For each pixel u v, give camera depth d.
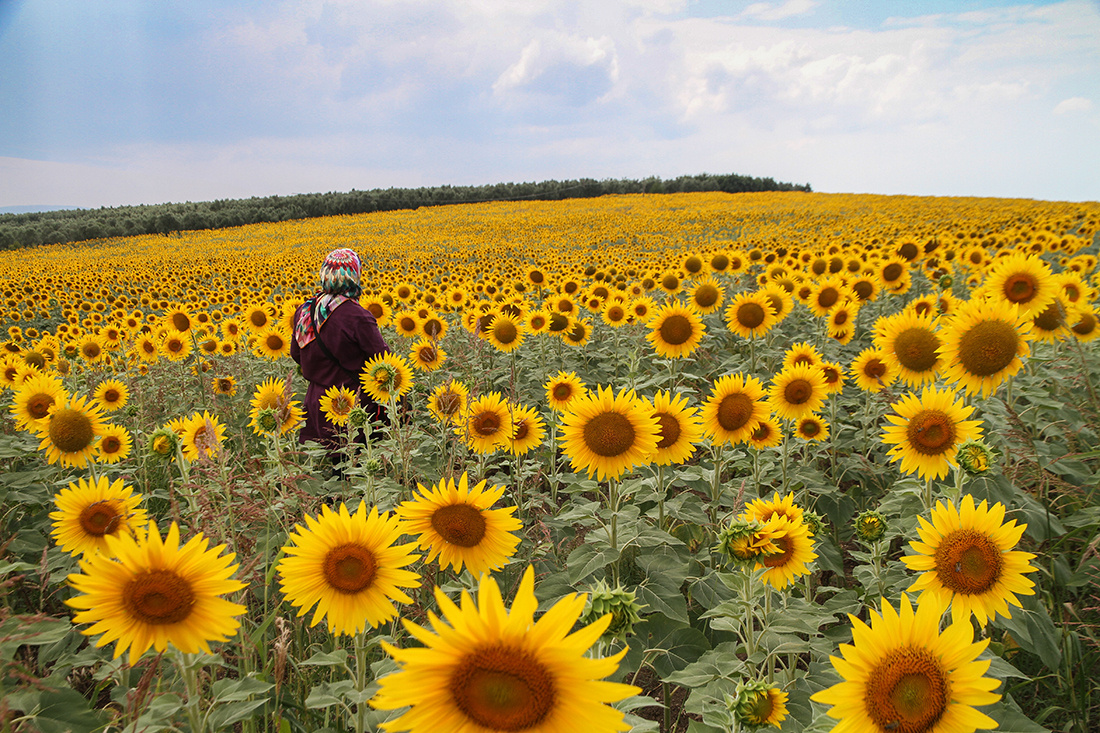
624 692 1.18
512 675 1.20
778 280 9.12
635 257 22.56
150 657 2.30
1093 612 3.38
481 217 64.88
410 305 11.95
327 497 4.52
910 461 3.42
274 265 29.08
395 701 1.19
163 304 17.44
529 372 7.99
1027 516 3.61
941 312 7.35
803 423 4.64
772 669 2.72
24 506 4.39
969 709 1.46
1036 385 4.93
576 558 3.30
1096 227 21.70
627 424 3.24
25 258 50.75
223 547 1.78
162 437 3.75
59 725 2.33
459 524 2.51
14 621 2.16
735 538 2.58
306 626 3.14
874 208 56.00
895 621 1.56
